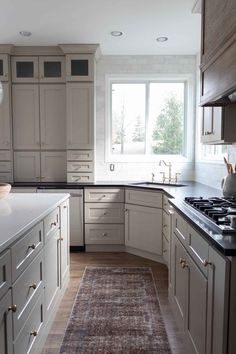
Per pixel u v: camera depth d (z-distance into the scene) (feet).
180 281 6.69
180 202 7.51
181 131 14.39
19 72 13.14
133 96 14.40
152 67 13.98
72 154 13.11
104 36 11.71
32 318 5.36
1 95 7.65
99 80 14.06
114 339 6.71
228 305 3.88
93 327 7.16
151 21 10.35
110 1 8.98
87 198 12.45
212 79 6.17
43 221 6.19
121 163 14.24
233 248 3.78
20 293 4.70
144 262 11.50
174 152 14.43
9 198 8.01
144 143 14.47
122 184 12.41
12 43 12.37
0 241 3.97
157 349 6.36
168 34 11.50
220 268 4.03
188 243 5.89
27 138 13.41
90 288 9.24
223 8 5.51
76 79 12.79
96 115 14.15
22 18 10.09
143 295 8.77
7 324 4.14
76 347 6.42
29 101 13.23
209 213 5.56
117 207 12.46
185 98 14.25
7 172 13.30
